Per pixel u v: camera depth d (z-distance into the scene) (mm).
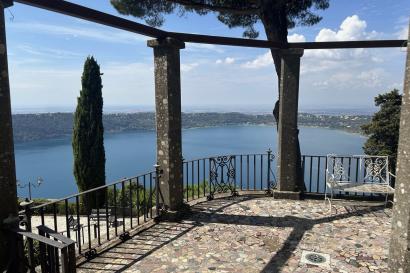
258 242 4562
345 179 6324
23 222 3209
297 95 6508
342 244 4453
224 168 7207
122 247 4438
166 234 4887
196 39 5512
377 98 15492
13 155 3006
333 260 3994
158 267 3867
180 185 5758
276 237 4734
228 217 5617
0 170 2881
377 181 6301
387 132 14633
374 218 5492
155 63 5414
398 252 3109
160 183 5562
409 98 2977
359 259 4012
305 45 6234
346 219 5453
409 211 2980
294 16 8602
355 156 6371
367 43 6043
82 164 14273
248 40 5934
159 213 5496
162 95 5406
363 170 6379
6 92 2908
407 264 3014
